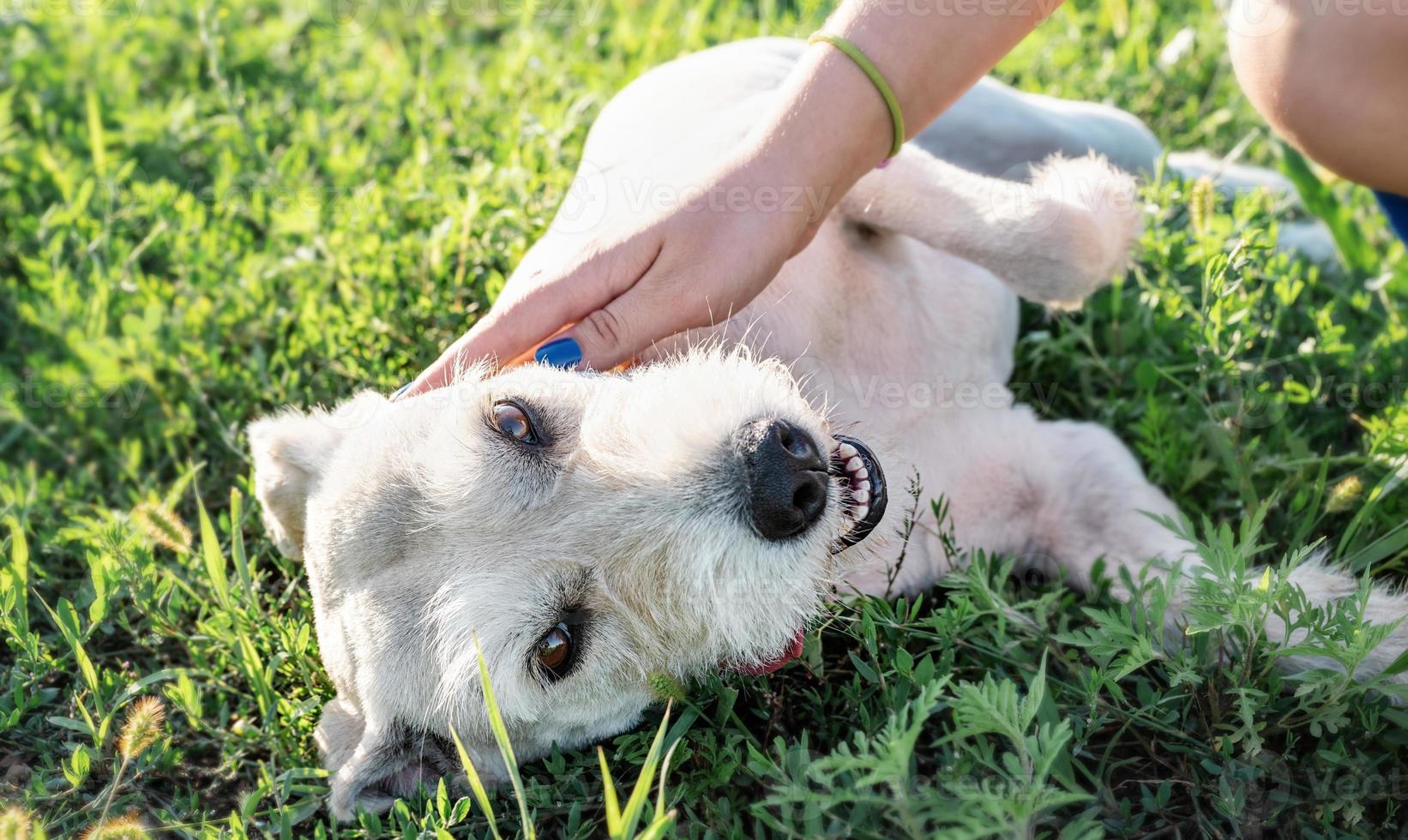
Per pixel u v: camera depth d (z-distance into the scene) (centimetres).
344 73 105
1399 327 74
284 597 68
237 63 107
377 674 58
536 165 84
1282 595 54
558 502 57
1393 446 66
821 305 68
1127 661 55
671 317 60
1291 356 73
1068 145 83
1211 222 75
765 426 57
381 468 59
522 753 60
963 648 62
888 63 61
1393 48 59
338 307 80
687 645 57
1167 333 76
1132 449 76
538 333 61
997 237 69
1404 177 63
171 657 69
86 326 82
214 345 81
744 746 58
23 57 107
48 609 64
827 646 64
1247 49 63
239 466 78
